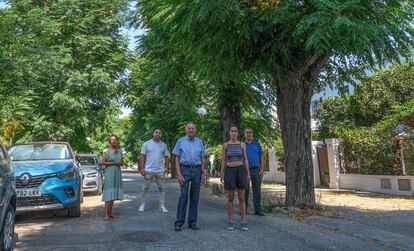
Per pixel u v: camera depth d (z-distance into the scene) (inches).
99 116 864.3
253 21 352.5
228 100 577.0
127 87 901.2
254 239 256.4
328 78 479.5
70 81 751.7
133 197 544.4
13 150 396.5
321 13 298.0
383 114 906.7
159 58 645.3
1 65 515.5
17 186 316.8
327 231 285.0
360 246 239.0
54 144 412.8
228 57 384.5
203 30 364.8
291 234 272.7
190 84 661.3
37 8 727.7
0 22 537.3
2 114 565.9
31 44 574.9
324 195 562.9
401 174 565.6
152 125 1065.5
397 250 230.2
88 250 228.4
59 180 331.6
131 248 231.8
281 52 361.4
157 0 413.4
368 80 470.9
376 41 325.4
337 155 700.0
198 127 719.1
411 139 556.4
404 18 363.3
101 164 346.6
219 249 229.5
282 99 402.0
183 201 289.6
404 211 391.9
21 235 273.9
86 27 799.7
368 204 451.5
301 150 386.0
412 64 527.2
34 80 587.2
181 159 296.0
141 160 384.2
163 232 279.3
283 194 573.3
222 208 415.5
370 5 323.9
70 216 356.5
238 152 294.5
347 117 1001.5
